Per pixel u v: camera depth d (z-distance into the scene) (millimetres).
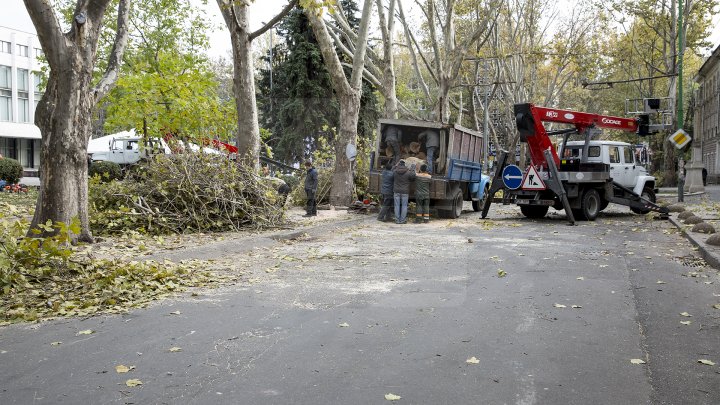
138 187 13984
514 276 8820
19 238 9766
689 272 9125
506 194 19016
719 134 60281
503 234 14586
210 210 14102
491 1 28281
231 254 11273
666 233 14852
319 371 4672
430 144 18875
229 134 22547
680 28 29953
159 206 13773
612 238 13750
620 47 42156
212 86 21078
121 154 36344
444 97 28500
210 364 4844
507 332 5781
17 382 4453
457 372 4652
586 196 18172
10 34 54031
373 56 29016
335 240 13453
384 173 18141
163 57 20844
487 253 11242
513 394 4215
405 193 17531
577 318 6336
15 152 54219
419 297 7379
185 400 4102
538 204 18000
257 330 5859
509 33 39594
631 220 18906
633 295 7496
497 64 37875
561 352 5168
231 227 14141
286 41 42438
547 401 4094
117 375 4594
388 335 5664
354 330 5844
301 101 39781
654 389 4328
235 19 16109
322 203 22719
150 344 5406
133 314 6543
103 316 6473
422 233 14844
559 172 17703
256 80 45312
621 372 4676
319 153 23812
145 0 29906
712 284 8203
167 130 20141
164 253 10266
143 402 4074
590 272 9164
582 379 4516
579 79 45781
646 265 9844
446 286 8070
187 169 14258
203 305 6961
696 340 5566
